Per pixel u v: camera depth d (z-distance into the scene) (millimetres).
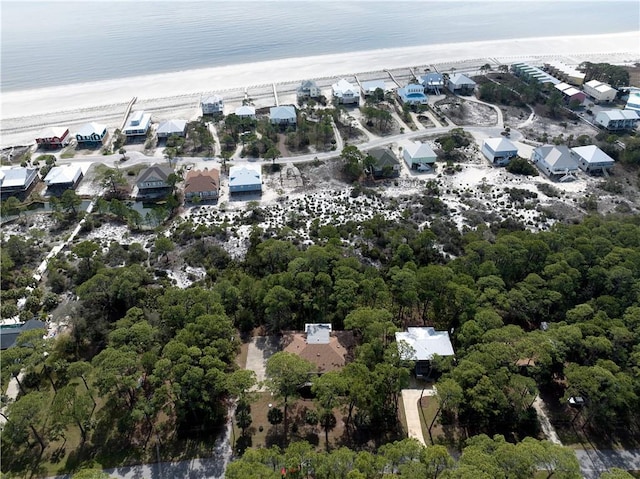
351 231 128500
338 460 61219
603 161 163375
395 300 99000
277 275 99312
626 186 156375
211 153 178000
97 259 116625
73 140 189375
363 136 191750
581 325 84000
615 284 94875
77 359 89500
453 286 91625
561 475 58781
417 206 144125
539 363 79312
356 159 160250
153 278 111062
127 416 76625
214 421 77312
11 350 78312
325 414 75875
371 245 123875
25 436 72125
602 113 195000
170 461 71438
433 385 83375
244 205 145500
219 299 94000
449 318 96875
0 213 137750
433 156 166250
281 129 197000
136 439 74688
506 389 76375
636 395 73500
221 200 148750
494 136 192500
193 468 70438
